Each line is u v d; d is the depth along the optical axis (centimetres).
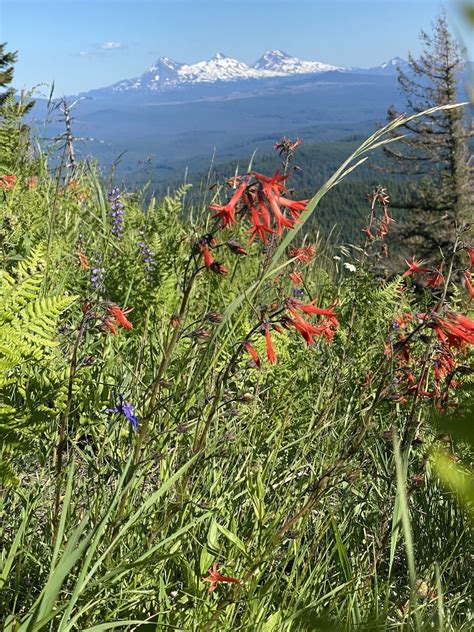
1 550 67
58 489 67
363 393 92
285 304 67
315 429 83
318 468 86
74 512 69
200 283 140
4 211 124
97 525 57
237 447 79
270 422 88
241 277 143
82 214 170
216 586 67
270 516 69
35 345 71
